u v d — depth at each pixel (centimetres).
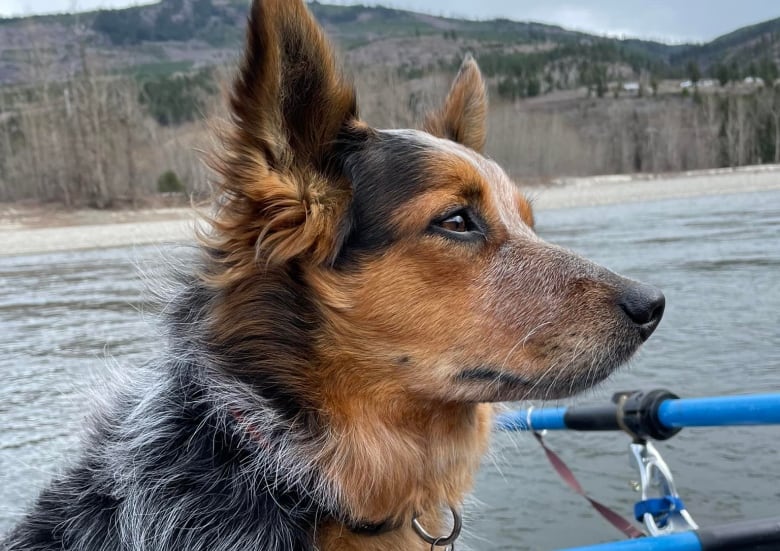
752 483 67
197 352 36
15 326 146
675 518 44
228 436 35
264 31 34
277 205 35
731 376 95
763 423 40
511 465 75
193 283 38
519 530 61
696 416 43
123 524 34
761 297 147
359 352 36
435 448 38
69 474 38
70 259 295
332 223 36
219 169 36
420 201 37
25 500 57
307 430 36
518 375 37
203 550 33
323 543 36
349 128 39
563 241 265
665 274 182
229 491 34
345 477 36
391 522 37
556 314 37
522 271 38
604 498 66
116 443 37
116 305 167
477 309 37
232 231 36
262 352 35
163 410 36
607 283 38
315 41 37
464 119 50
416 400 37
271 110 35
